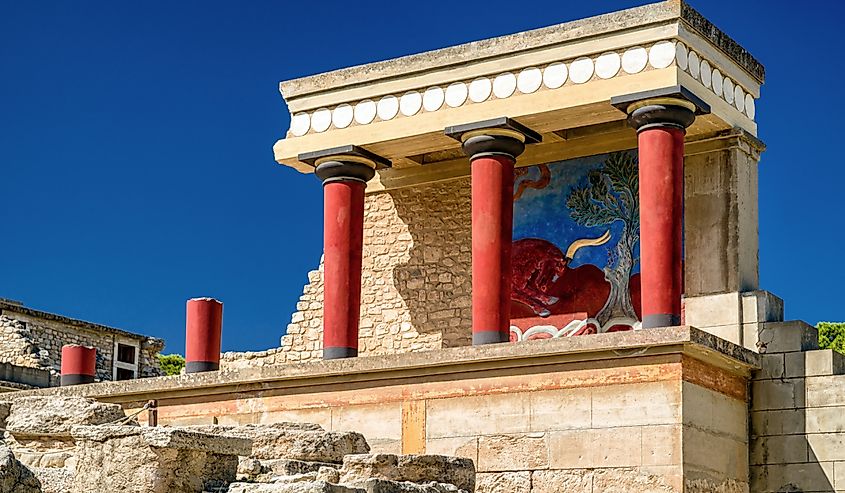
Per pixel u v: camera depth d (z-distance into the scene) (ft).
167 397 69.82
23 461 45.65
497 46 68.28
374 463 43.65
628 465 57.52
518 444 60.13
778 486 62.23
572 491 58.49
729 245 67.46
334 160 72.54
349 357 69.31
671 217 62.64
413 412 63.05
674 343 57.31
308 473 44.01
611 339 58.54
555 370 60.03
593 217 72.95
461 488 46.03
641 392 57.93
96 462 40.45
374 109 71.82
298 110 73.97
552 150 74.18
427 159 79.15
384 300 79.66
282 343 82.69
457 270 77.77
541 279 73.72
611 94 64.59
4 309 112.06
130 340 124.98
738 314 65.82
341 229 71.87
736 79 68.80
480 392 61.62
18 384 103.40
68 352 81.51
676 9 63.67
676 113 63.57
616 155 72.79
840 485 60.90
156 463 39.65
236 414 67.77
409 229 79.82
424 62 70.33
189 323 73.97
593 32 65.62
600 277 72.13
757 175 70.18
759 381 63.67
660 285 61.93
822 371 62.44
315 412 65.62
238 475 43.19
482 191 67.41
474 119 68.13
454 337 76.89
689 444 57.31
